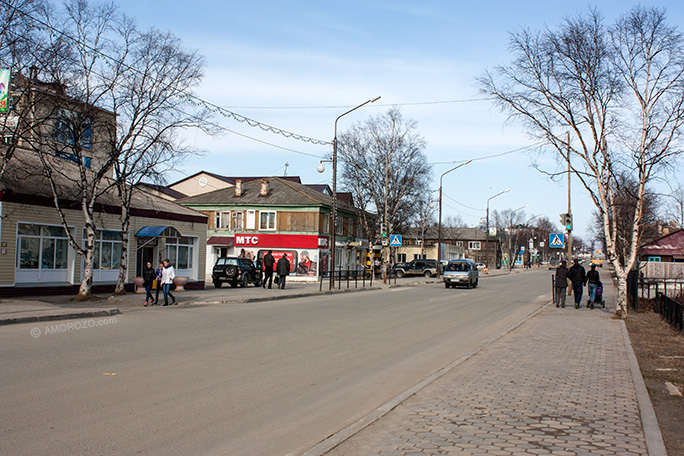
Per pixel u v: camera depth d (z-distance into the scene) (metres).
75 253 23.42
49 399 6.97
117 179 21.75
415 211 59.31
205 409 6.84
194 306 20.58
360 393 7.96
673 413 6.96
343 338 13.25
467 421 6.30
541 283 46.44
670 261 50.09
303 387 8.21
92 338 11.94
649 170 18.69
